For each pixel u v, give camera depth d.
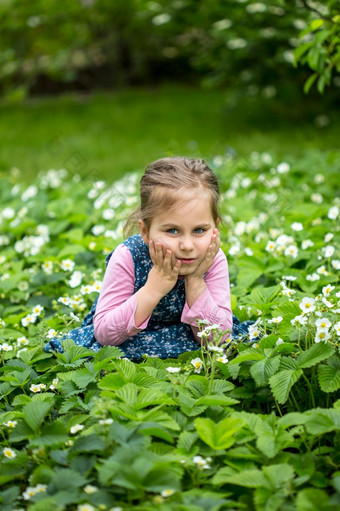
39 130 9.65
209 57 8.84
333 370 2.52
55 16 9.89
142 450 2.15
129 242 2.98
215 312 2.86
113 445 2.23
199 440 2.29
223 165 6.47
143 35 11.20
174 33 10.08
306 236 4.34
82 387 2.60
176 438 2.36
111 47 11.84
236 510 2.08
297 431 2.25
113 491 2.05
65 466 2.21
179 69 12.64
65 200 5.59
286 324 2.86
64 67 11.43
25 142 9.03
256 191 5.63
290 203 5.20
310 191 5.45
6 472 2.23
